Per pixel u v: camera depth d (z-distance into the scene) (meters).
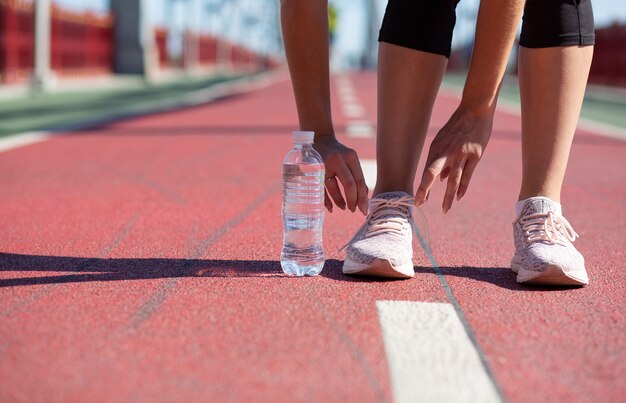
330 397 1.41
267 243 2.79
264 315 1.89
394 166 2.38
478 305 2.04
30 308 1.93
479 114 2.25
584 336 1.80
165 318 1.86
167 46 34.22
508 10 2.11
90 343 1.68
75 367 1.54
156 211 3.45
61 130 7.43
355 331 1.78
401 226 2.32
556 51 2.28
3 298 2.02
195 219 3.26
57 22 20.31
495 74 2.19
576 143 7.08
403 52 2.31
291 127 7.91
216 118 9.03
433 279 2.31
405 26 2.30
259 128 7.77
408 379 1.50
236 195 3.92
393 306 1.99
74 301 1.99
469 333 1.80
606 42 25.52
